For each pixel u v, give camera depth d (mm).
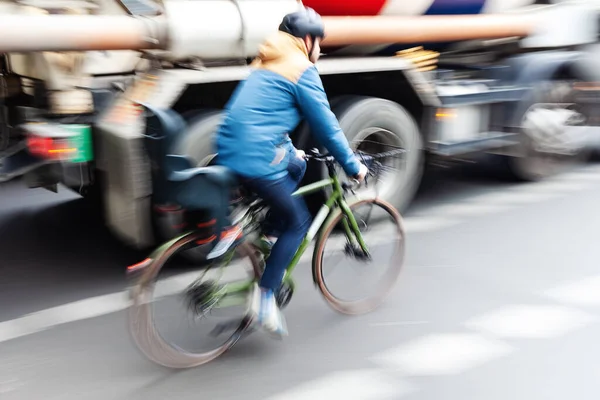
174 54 4137
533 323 3740
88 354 3455
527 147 6512
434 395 3064
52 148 3971
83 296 4156
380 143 5316
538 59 6406
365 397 3055
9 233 5324
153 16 4148
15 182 6660
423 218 5590
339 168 4289
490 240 5055
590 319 3779
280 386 3150
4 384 3172
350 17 5027
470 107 5891
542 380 3186
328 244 3682
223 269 3369
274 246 3277
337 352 3451
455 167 7277
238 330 3438
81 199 6242
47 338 3613
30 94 4695
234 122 3080
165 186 2957
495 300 4039
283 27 3195
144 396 3078
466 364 3326
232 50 4281
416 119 5609
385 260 3969
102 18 3938
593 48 6957
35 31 3678
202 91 4406
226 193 3055
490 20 5934
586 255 4754
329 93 5211
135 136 3904
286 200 3170
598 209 5852
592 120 7012
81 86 4445
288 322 3775
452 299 4051
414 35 5324
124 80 4520
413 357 3396
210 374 3254
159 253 3100
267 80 3100
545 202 6066
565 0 6703
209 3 4172
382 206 3844
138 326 3072
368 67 5000
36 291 4227
